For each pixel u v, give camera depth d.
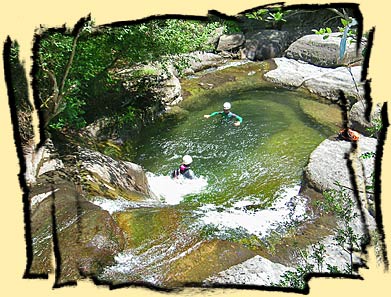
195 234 4.47
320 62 10.23
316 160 5.79
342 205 4.83
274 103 8.78
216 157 6.89
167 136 7.47
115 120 7.04
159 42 6.66
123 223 4.49
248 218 5.03
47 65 5.15
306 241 4.49
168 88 8.43
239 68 10.56
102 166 5.43
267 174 6.36
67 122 6.07
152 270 3.82
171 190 6.05
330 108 8.43
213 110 8.46
